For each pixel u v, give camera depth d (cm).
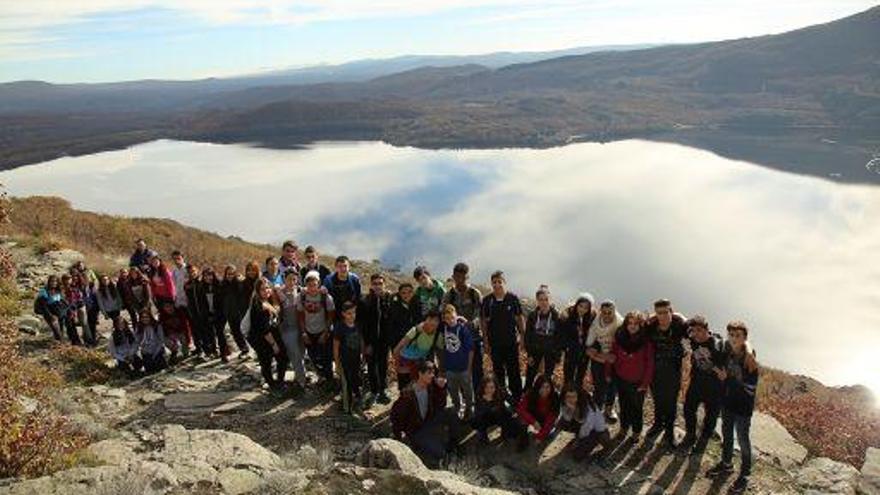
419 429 930
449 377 988
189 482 676
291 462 753
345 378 1070
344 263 1109
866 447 1131
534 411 955
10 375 1042
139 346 1352
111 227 3191
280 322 1147
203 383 1240
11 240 2381
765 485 894
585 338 998
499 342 1023
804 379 1930
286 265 1313
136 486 621
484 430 966
